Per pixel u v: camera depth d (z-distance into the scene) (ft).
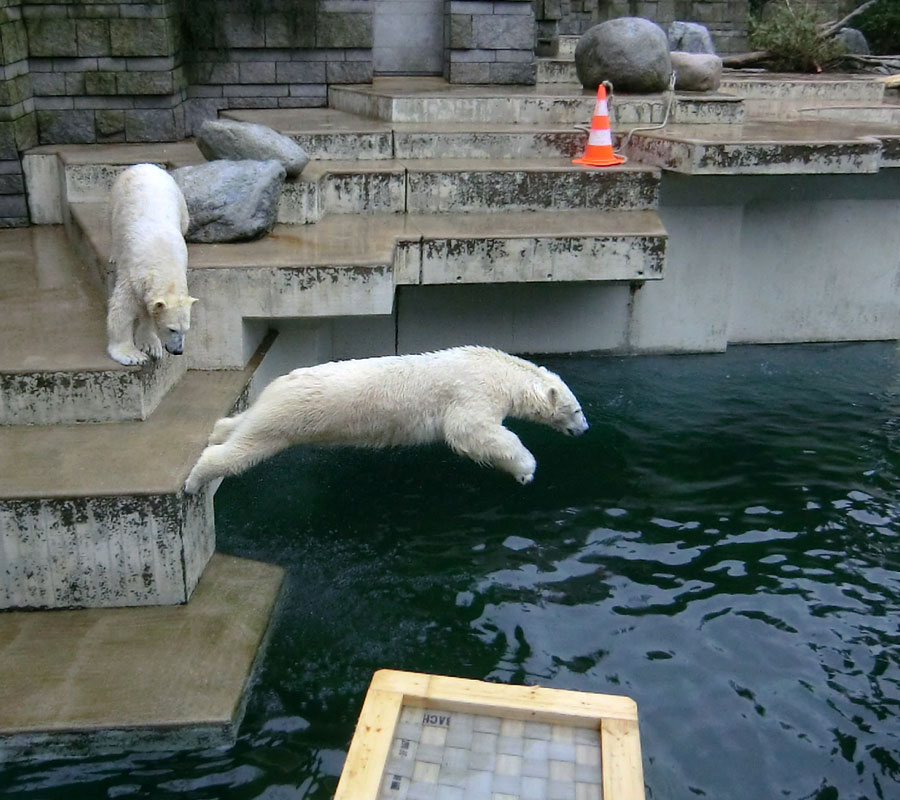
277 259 16.20
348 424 13.21
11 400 13.20
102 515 11.32
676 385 20.47
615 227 19.25
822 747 10.32
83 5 22.95
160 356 13.99
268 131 18.83
